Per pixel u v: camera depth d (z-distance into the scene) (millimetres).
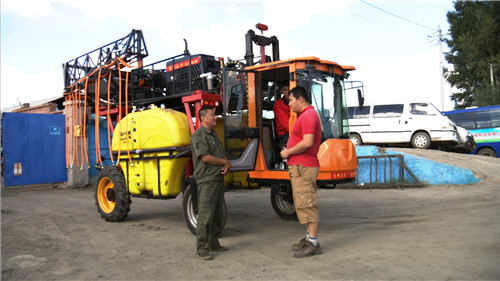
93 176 13875
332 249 4730
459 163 12016
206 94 6344
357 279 3578
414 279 3463
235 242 5402
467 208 6996
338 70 6391
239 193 11953
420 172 11281
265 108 6809
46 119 13234
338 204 8836
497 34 30328
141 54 9641
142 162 6805
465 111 19094
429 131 14477
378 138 15484
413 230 5520
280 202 7375
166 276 3990
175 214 8062
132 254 4879
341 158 5734
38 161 13016
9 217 7660
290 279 3721
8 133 12477
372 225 6219
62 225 6848
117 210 6977
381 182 11641
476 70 31969
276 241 5387
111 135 8445
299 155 4535
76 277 3994
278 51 7543
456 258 3957
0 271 4191
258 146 6234
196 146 4730
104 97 9219
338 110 6305
